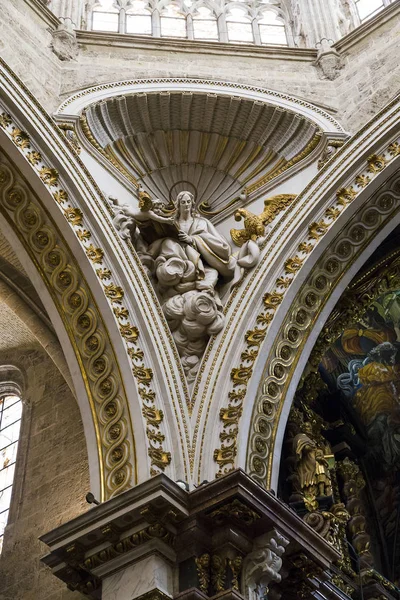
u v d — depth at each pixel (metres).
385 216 14.53
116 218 14.15
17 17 15.22
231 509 11.63
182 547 11.68
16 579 14.21
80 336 13.37
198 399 13.26
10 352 17.59
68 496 14.60
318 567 12.42
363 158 14.55
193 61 16.44
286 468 14.59
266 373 13.55
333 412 16.53
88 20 17.44
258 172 15.92
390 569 16.55
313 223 14.40
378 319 15.74
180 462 12.50
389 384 16.64
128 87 15.57
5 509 15.64
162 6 18.20
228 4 18.48
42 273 13.62
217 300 14.12
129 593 11.30
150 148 15.91
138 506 11.44
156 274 14.30
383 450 17.05
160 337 13.54
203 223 14.94
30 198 13.52
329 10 17.58
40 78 14.91
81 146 14.62
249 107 15.83
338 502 15.64
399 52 15.73
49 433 15.80
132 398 12.77
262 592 11.62
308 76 16.47
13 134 13.37
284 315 13.89
